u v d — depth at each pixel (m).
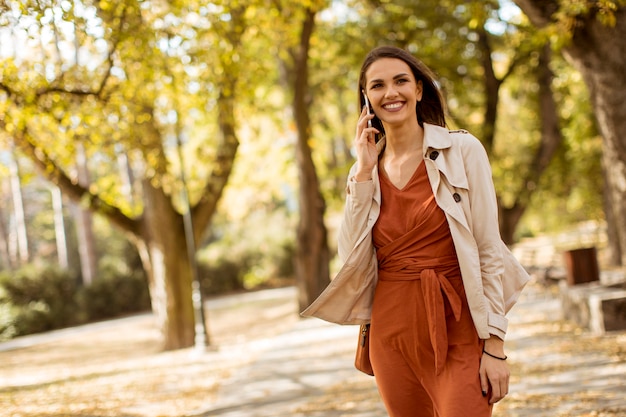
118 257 33.50
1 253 43.66
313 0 12.46
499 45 19.69
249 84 11.54
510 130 29.98
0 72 7.67
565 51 7.88
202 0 8.98
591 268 11.77
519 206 19.91
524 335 10.42
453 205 2.63
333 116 28.92
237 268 37.22
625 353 7.93
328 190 22.08
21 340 25.02
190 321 16.27
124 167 26.62
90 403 8.57
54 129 9.59
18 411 7.95
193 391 9.12
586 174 24.33
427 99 2.95
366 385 8.20
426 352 2.67
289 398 7.95
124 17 8.09
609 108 7.73
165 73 9.34
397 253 2.74
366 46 17.81
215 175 16.78
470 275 2.58
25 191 47.03
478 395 2.54
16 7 6.79
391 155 2.85
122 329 24.89
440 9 17.31
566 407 5.79
